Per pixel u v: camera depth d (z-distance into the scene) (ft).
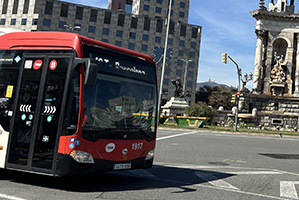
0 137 23.16
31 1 301.22
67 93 21.18
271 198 22.38
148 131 25.53
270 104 179.32
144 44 318.45
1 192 20.49
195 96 340.18
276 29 183.52
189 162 38.45
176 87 165.68
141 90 25.17
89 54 22.02
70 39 22.08
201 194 22.41
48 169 21.09
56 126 21.18
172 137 73.20
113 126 22.81
